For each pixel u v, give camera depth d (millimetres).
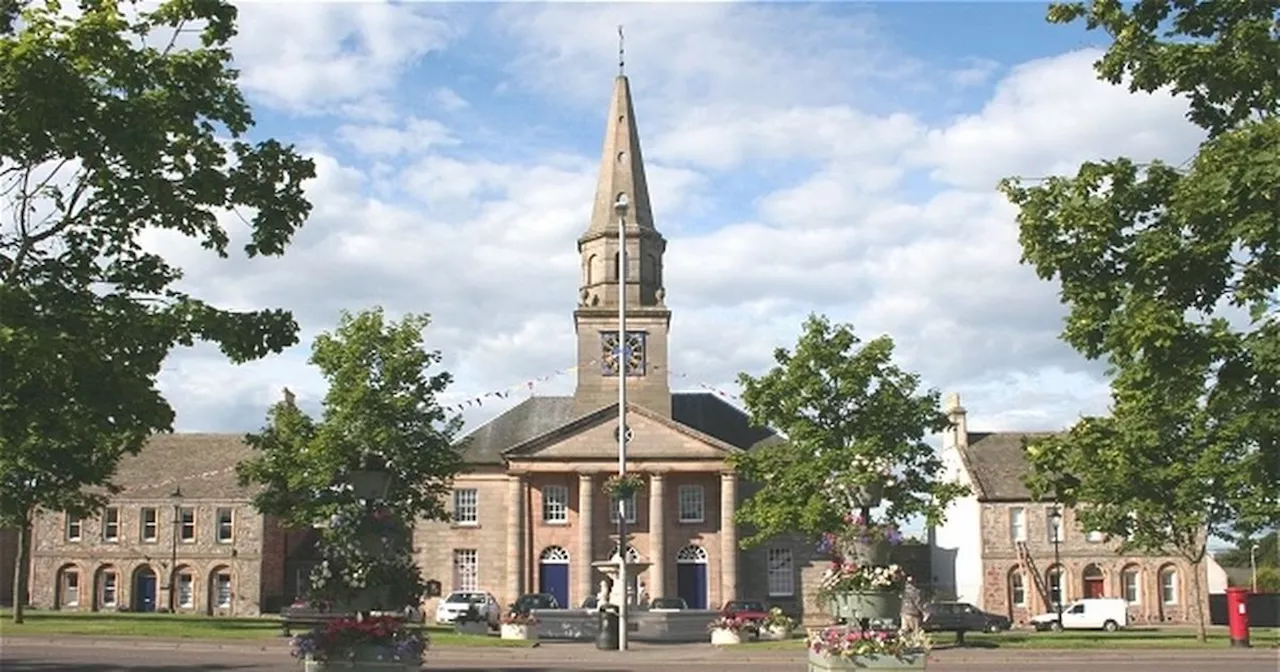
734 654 36344
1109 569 69875
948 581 73812
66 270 16875
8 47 14312
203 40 17812
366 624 18391
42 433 15984
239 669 26938
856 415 45594
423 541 71062
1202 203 12477
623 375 42562
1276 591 81250
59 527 73125
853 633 18719
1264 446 13984
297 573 76812
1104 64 14297
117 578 72500
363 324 49219
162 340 16344
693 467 69062
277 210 17859
